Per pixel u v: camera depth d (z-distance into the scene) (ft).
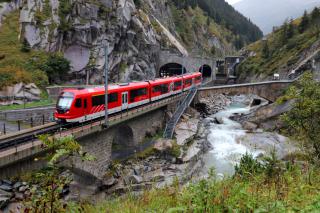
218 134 152.56
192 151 118.93
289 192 26.37
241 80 406.82
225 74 436.76
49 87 153.48
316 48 281.95
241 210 21.02
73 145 20.92
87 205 26.17
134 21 263.90
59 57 186.09
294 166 36.78
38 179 20.15
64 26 196.24
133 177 88.02
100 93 97.09
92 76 203.21
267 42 434.71
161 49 321.32
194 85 205.26
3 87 143.43
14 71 156.66
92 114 93.30
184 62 315.37
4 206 65.36
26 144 64.39
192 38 565.94
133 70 246.88
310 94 58.54
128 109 116.47
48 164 19.65
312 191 27.48
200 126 157.69
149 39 292.20
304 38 340.18
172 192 26.53
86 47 202.80
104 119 96.07
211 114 209.26
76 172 80.07
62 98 87.40
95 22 208.03
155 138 129.29
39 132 74.18
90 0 214.48
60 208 19.26
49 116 118.93
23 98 143.64
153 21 387.75
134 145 118.32
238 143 138.62
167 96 157.28
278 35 426.92
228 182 27.99
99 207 26.25
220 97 284.61
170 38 399.65
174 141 121.08
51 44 188.24
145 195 26.30
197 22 636.07
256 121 170.19
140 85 125.49
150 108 125.80
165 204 23.73
